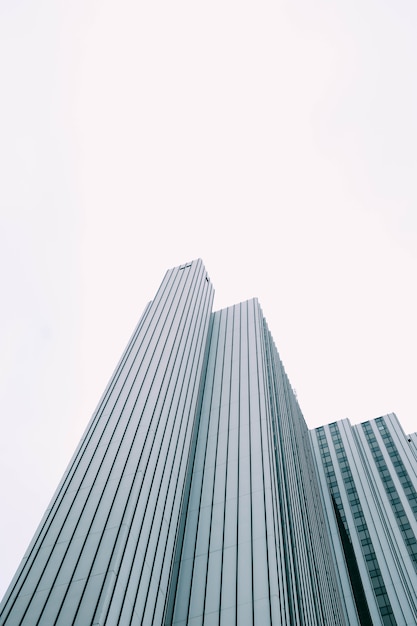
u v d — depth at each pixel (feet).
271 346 277.64
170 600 109.09
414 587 233.96
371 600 236.63
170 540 115.75
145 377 165.78
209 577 112.78
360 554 263.49
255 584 106.52
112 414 148.87
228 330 254.47
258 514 127.44
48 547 101.71
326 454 348.79
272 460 151.94
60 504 114.93
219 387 200.64
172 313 217.56
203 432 173.06
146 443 128.88
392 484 303.48
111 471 120.78
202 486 146.00
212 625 99.76
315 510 229.66
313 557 169.48
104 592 85.25
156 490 119.75
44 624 82.69
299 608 114.21
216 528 127.65
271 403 194.29
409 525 270.67
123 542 96.37
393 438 342.85
